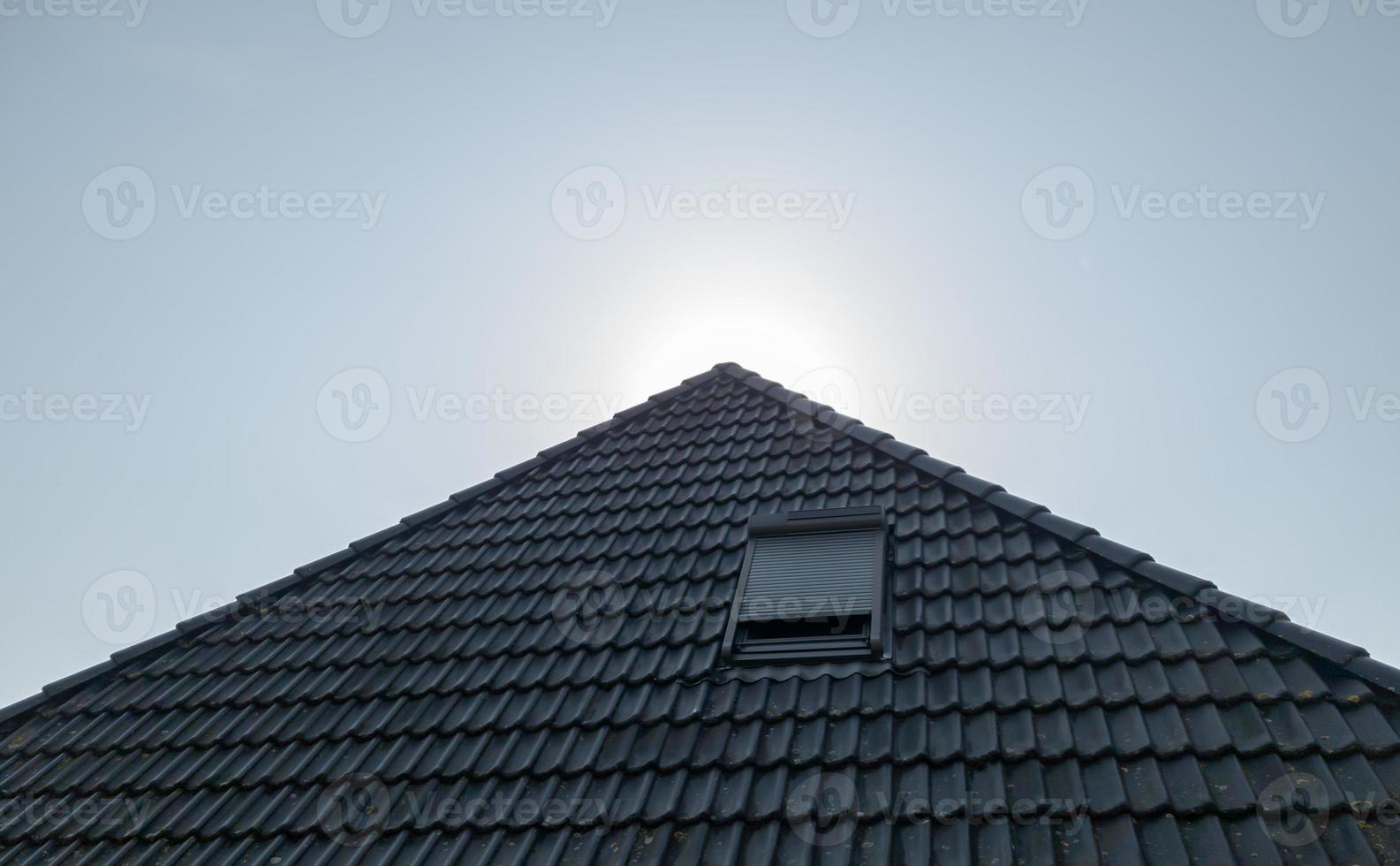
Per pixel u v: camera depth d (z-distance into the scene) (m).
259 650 6.23
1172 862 3.70
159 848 4.75
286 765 5.11
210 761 5.29
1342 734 4.13
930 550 5.81
